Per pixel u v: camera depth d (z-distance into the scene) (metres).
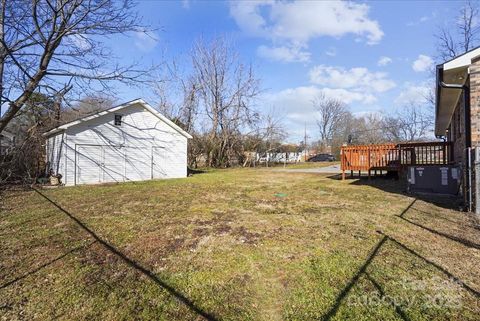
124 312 2.32
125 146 14.44
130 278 2.94
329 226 4.71
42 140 14.28
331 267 3.07
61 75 10.52
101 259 3.49
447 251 3.47
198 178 15.23
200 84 26.41
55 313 2.33
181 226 4.91
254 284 2.76
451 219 5.04
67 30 9.88
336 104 50.81
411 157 11.55
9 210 6.68
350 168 12.49
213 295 2.56
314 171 19.88
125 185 12.00
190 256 3.51
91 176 13.20
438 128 16.52
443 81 7.27
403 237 4.04
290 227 4.70
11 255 3.68
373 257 3.31
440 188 7.87
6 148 13.27
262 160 30.95
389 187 9.73
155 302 2.46
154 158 15.60
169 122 16.08
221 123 27.42
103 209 6.62
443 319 2.10
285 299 2.46
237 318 2.20
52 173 13.53
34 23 9.55
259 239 4.10
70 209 6.70
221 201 7.41
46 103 12.33
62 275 3.05
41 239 4.36
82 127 12.94
